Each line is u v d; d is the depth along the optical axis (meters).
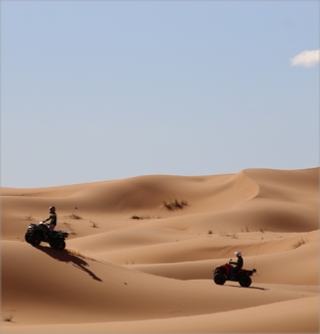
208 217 133.38
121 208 175.62
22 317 33.91
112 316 36.94
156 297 40.72
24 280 37.44
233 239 93.69
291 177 185.25
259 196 157.12
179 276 67.44
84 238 110.19
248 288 49.09
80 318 35.62
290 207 145.38
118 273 43.25
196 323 28.33
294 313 27.66
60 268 39.81
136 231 112.19
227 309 41.41
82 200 172.75
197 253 87.69
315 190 179.38
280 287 55.62
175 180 194.62
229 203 169.38
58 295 37.44
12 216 132.62
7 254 38.91
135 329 28.05
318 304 30.02
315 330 25.17
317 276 64.12
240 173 182.25
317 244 74.88
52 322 34.00
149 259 87.06
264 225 132.38
